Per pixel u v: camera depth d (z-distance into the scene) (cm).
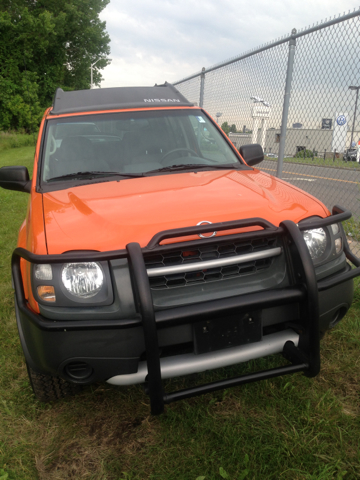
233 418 233
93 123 345
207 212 224
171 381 270
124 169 315
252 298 204
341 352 288
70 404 260
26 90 4078
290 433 216
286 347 223
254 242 221
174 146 339
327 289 225
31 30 4016
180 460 208
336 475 191
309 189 559
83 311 199
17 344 333
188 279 212
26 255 202
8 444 228
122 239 206
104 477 203
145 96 392
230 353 214
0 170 326
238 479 190
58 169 312
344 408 235
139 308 199
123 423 241
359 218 520
